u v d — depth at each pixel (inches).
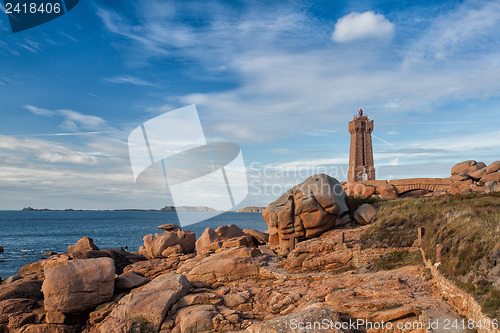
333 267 1058.7
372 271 991.0
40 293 1056.2
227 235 1493.6
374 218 1270.9
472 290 613.9
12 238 3646.7
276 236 1379.2
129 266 1291.8
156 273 1241.4
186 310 854.5
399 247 1017.5
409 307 658.2
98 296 976.9
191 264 1180.5
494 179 1872.5
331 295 785.6
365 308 692.7
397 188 1999.3
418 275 846.5
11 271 1877.5
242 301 903.1
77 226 5821.9
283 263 1131.3
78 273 970.7
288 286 958.4
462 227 795.4
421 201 1362.0
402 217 1103.6
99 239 3499.0
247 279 1075.3
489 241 665.6
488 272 610.9
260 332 615.8
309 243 1150.3
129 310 851.4
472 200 1211.2
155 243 1473.9
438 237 836.0
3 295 1007.6
